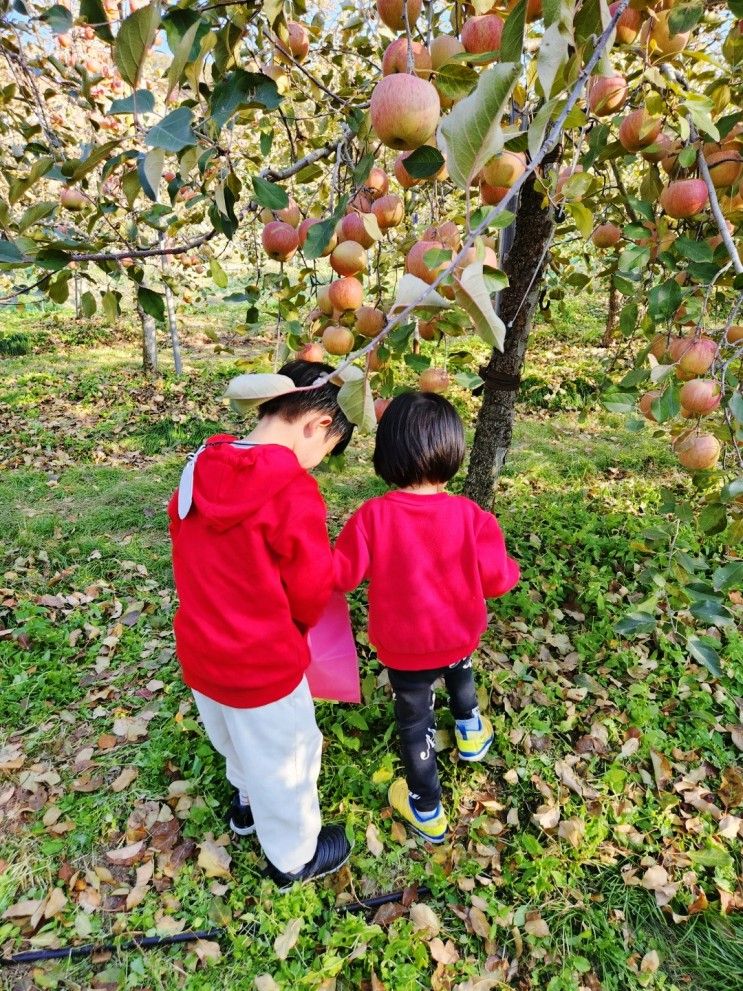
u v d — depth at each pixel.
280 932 1.75
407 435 1.59
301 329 1.76
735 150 1.45
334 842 1.89
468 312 0.89
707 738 2.37
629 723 2.45
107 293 1.66
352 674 1.84
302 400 1.41
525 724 2.41
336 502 4.20
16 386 6.83
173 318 7.11
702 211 1.50
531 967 1.70
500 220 1.02
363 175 1.28
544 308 3.13
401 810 2.03
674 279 1.47
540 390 6.26
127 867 1.96
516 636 2.86
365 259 1.54
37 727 2.48
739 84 1.45
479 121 0.72
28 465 4.93
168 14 1.04
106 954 1.74
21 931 1.79
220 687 1.46
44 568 3.56
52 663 2.78
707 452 1.55
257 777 1.56
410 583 1.64
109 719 2.50
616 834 2.04
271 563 1.38
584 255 2.99
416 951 1.69
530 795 2.17
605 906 1.84
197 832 2.04
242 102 1.17
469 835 2.03
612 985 1.66
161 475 4.79
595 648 2.79
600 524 3.73
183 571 1.47
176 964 1.72
